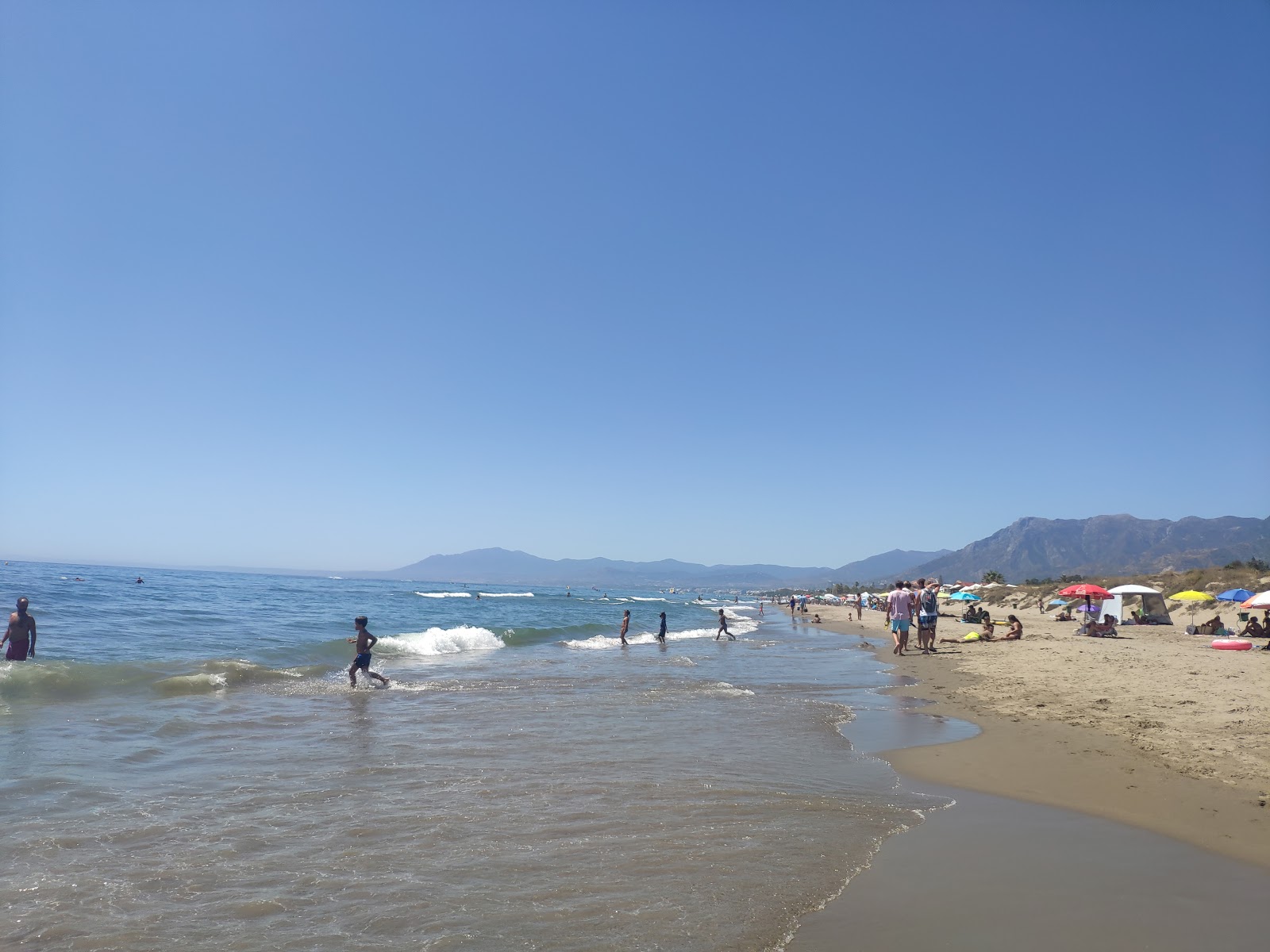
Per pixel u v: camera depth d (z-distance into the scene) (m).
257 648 20.19
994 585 81.00
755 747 9.57
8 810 6.54
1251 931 4.37
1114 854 5.64
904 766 8.52
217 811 6.68
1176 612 39.78
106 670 14.05
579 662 20.84
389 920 4.52
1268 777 7.53
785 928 4.41
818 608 85.31
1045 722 10.95
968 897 4.87
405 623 35.09
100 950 4.13
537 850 5.72
